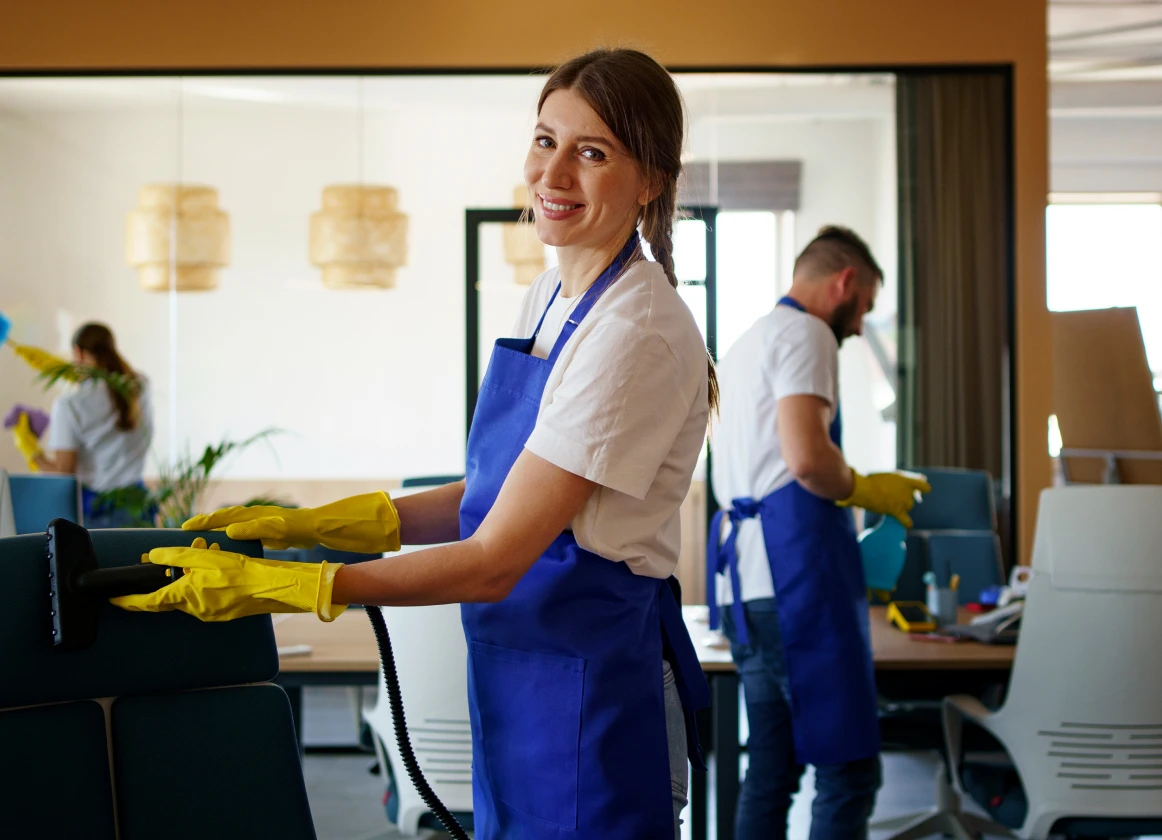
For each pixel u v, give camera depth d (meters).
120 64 4.24
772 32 4.25
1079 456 4.00
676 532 1.36
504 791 1.31
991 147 4.29
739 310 4.25
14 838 1.05
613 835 1.25
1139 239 6.21
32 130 4.28
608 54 1.28
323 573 1.10
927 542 3.42
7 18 4.23
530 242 4.02
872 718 2.25
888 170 4.29
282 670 2.28
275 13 4.25
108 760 1.13
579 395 1.20
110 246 4.31
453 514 1.47
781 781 2.34
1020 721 2.15
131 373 4.20
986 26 4.26
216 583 1.09
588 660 1.25
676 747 1.36
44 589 1.11
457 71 4.26
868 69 4.28
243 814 1.17
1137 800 2.09
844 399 4.31
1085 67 5.27
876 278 2.38
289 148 4.29
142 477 4.26
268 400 4.33
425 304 4.32
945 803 2.97
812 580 2.23
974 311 4.29
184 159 4.29
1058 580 2.10
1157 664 2.05
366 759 3.96
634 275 1.27
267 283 4.32
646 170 1.28
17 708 1.09
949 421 4.29
